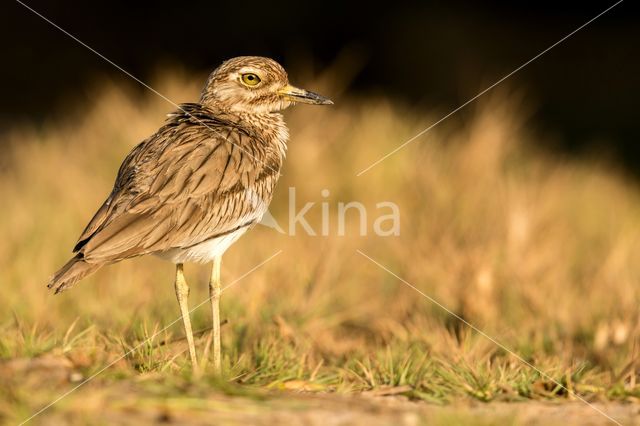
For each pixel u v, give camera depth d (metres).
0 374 9.36
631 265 16.62
